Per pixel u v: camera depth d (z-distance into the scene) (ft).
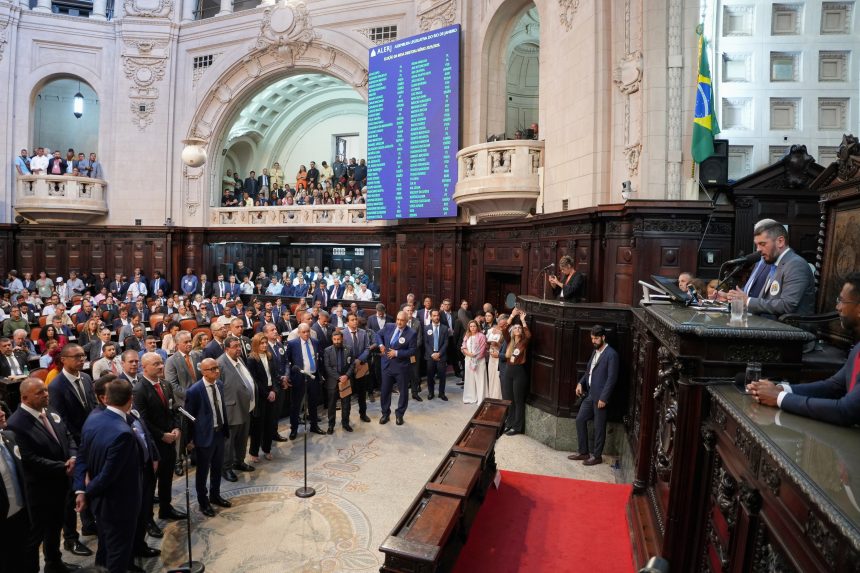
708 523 10.04
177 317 36.68
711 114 24.29
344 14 55.26
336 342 27.09
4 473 12.63
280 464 23.00
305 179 66.49
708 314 12.59
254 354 23.12
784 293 12.67
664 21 25.44
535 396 26.94
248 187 69.26
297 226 58.90
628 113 27.55
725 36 25.93
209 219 65.46
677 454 10.70
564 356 24.93
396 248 52.85
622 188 26.68
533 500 17.66
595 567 13.46
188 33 64.03
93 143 73.97
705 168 25.11
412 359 29.25
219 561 15.70
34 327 39.19
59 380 16.97
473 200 39.29
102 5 66.59
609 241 26.96
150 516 16.74
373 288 57.31
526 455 24.13
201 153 37.91
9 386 21.38
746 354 10.36
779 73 25.91
